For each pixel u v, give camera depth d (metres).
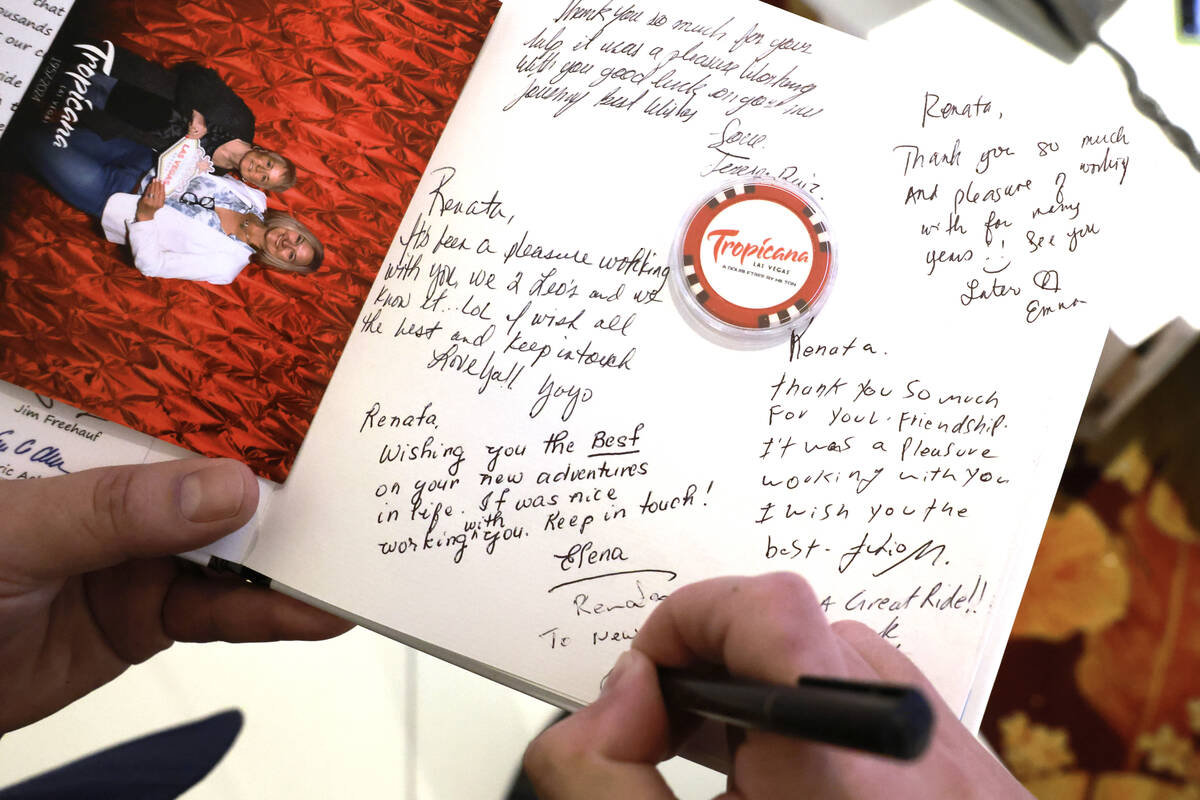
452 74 0.30
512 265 0.29
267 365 0.28
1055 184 0.29
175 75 0.29
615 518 0.27
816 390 0.28
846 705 0.16
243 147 0.29
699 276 0.28
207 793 0.38
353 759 0.39
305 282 0.28
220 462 0.27
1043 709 0.46
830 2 0.36
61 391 0.27
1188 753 0.45
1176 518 0.46
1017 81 0.29
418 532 0.27
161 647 0.34
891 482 0.27
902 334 0.28
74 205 0.28
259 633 0.33
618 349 0.28
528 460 0.28
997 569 0.27
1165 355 0.43
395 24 0.29
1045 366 0.28
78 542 0.27
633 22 0.30
